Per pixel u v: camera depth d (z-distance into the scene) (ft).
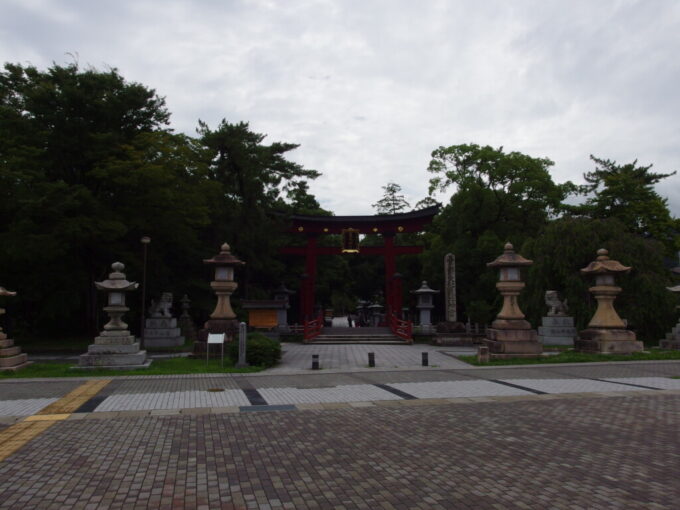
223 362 62.44
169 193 87.20
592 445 24.35
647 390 40.55
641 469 20.67
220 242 118.11
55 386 44.68
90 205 81.35
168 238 100.73
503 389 41.91
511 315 67.05
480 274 124.16
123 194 89.97
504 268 68.64
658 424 28.60
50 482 19.54
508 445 24.49
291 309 171.22
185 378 50.55
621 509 16.55
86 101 86.84
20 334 114.83
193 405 35.37
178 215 94.68
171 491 18.52
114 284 57.62
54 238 77.97
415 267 172.76
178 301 116.47
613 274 70.85
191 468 21.20
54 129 87.66
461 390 41.57
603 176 137.18
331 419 30.63
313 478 19.92
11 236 76.38
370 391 41.37
